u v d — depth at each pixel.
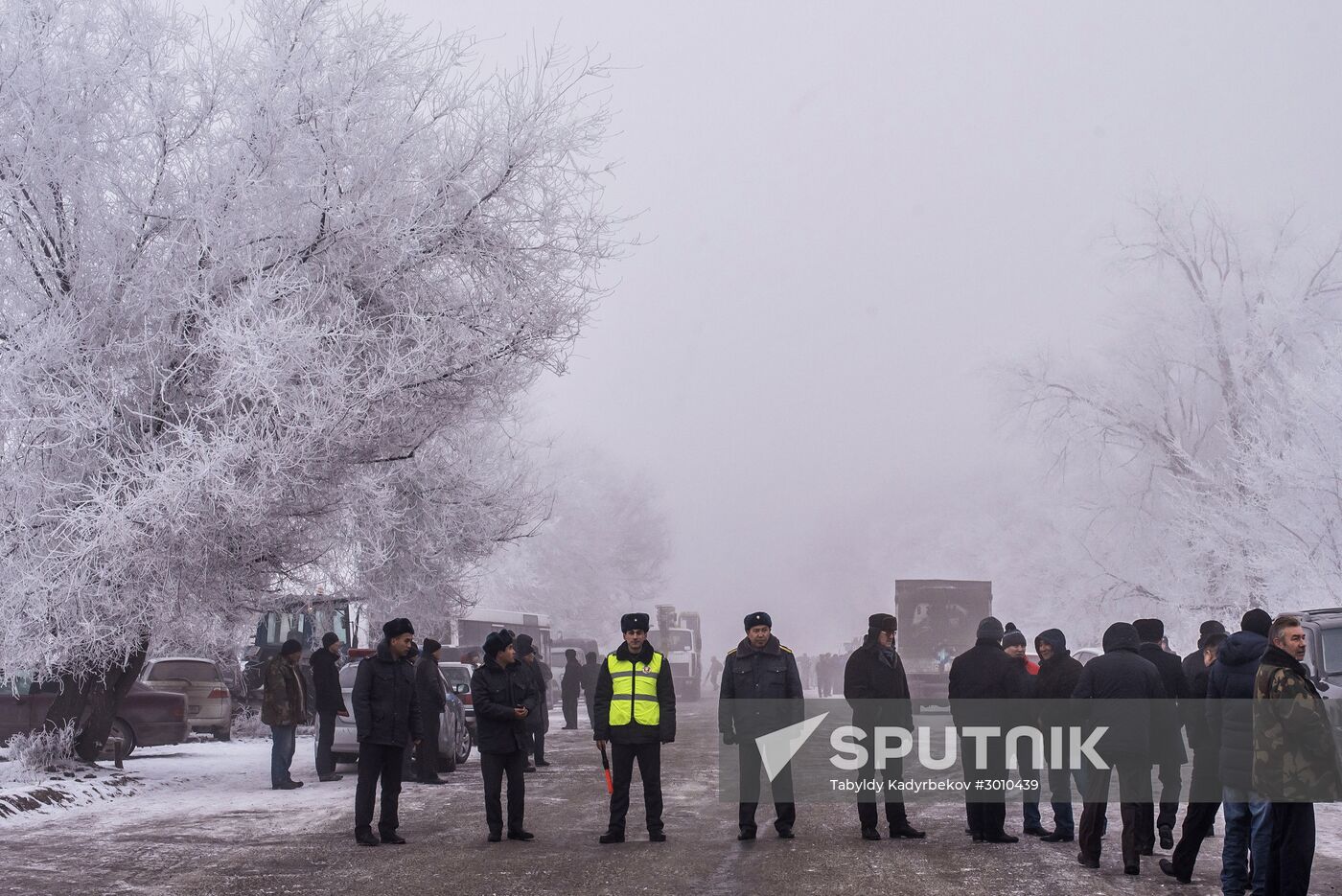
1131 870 9.81
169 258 16.25
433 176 17.16
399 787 11.81
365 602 22.36
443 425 18.58
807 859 10.50
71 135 16.03
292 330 15.07
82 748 17.58
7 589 15.00
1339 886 9.25
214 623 18.11
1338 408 28.27
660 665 11.84
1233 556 33.16
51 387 15.48
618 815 11.65
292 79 16.55
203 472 14.58
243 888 9.34
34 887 9.40
